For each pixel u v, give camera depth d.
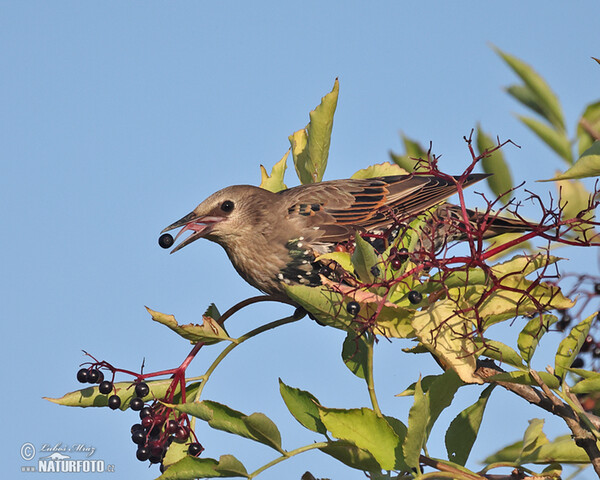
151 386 8.20
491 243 10.11
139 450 8.07
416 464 6.51
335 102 10.88
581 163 7.05
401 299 7.53
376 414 6.88
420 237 8.09
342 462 7.03
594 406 7.41
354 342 7.75
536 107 9.88
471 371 6.89
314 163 11.23
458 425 7.62
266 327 8.48
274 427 6.85
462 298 7.11
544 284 6.96
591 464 7.66
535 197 7.18
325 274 8.58
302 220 12.19
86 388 8.23
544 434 7.77
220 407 6.91
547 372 6.95
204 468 6.86
